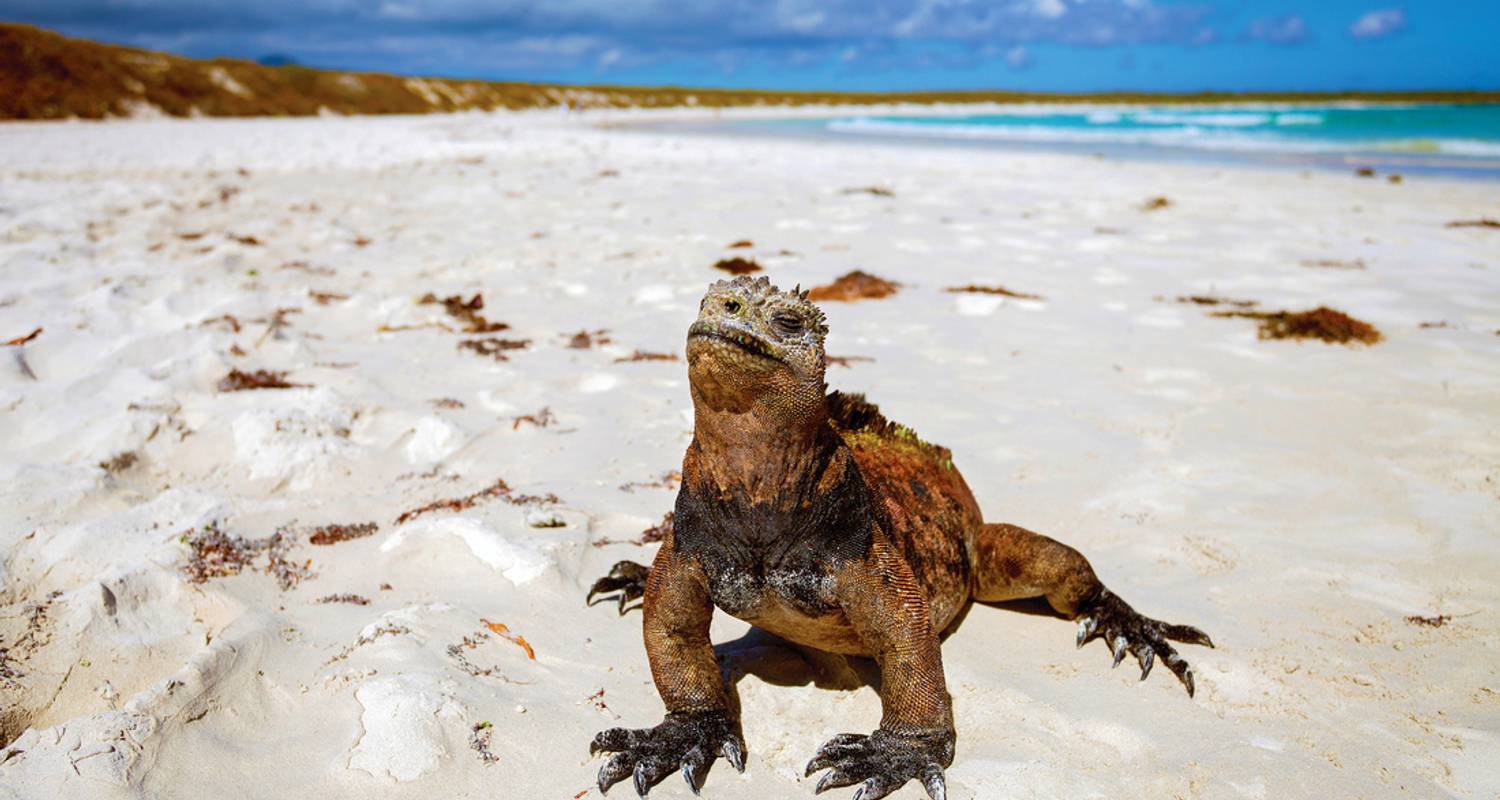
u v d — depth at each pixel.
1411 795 0.50
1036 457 0.97
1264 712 0.57
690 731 0.52
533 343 1.38
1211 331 1.42
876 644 0.51
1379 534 0.81
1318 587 0.72
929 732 0.51
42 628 0.61
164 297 1.48
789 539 0.49
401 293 1.69
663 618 0.53
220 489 0.88
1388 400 1.12
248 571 0.71
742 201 2.83
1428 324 1.44
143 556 0.71
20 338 1.23
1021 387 1.18
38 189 2.85
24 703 0.57
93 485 0.82
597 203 2.83
